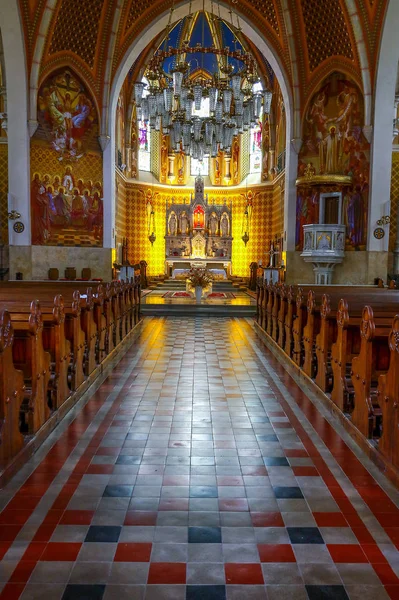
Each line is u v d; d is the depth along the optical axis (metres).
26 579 3.18
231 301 19.39
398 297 9.04
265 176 26.88
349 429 5.77
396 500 4.23
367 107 18.50
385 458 4.74
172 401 7.04
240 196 28.22
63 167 19.42
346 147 19.33
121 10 18.97
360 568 3.33
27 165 18.47
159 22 20.27
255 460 5.03
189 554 3.46
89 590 3.09
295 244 20.50
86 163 19.95
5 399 4.45
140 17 19.88
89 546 3.53
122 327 11.68
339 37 18.45
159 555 3.45
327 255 18.62
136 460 5.00
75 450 5.22
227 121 16.81
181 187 28.62
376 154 18.56
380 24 17.55
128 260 26.42
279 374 8.65
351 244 19.41
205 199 27.69
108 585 3.14
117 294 10.77
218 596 3.05
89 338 7.82
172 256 27.27
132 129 26.33
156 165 28.33
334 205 19.64
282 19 19.20
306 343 8.16
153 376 8.45
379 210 18.78
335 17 18.14
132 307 13.64
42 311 6.06
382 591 3.12
